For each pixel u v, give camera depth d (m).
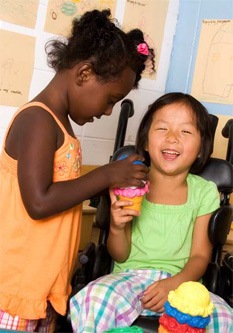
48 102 1.07
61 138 1.06
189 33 2.12
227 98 2.00
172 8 2.13
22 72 1.77
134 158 1.11
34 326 1.10
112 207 1.16
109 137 2.05
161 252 1.30
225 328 1.09
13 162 1.05
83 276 1.19
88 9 1.88
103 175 1.05
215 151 2.00
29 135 1.00
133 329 0.76
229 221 1.28
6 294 1.06
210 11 2.06
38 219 1.01
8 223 1.07
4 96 1.75
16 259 1.07
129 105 1.48
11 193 1.06
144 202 1.35
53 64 1.12
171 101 1.31
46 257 1.07
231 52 1.99
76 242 1.18
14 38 1.73
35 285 1.07
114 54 1.04
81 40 1.05
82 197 1.02
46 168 0.99
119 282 1.16
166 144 1.27
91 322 1.03
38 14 1.76
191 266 1.25
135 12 2.02
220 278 1.33
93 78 1.05
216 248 1.34
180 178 1.33
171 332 0.75
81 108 1.09
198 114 1.30
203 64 2.07
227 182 1.38
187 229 1.31
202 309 0.74
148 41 2.09
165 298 1.15
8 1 1.69
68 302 1.15
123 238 1.26
